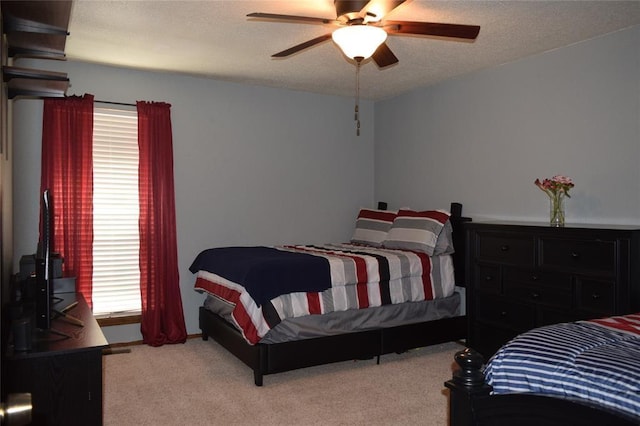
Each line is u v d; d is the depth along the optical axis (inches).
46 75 94.7
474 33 99.8
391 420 109.2
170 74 173.6
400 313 151.6
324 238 205.3
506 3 110.8
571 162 140.7
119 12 116.3
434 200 187.3
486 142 166.2
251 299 128.1
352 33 99.3
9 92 108.3
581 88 137.9
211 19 120.6
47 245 83.8
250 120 189.0
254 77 177.0
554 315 123.3
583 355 57.7
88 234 157.2
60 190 153.3
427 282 156.7
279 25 124.3
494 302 139.9
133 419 109.4
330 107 206.4
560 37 134.0
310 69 166.1
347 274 141.8
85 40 136.4
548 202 146.6
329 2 110.0
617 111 129.6
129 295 169.2
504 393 60.8
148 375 137.7
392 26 100.3
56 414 76.3
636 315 81.0
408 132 199.0
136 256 170.1
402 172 202.2
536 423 54.4
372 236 189.2
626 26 125.9
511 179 158.2
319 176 203.9
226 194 184.9
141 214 165.0
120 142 166.9
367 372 140.6
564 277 120.7
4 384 73.1
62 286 127.8
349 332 141.7
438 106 184.9
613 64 130.3
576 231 117.3
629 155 127.0
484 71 166.7
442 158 183.5
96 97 162.4
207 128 180.7
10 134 116.3
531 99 151.6
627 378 51.2
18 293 111.2
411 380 134.1
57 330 87.4
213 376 136.9
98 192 163.8
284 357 130.6
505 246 136.3
